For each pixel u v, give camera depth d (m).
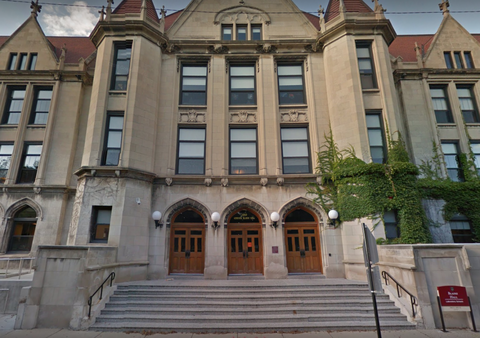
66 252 9.66
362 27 16.23
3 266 15.31
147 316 9.44
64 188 16.61
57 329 8.98
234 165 15.65
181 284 11.38
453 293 8.91
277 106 16.27
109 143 14.61
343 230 13.88
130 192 13.41
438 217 15.12
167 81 16.58
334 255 13.91
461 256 9.49
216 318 9.28
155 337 8.46
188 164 15.59
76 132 17.88
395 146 14.34
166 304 10.15
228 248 14.48
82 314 9.09
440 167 16.31
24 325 9.04
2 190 16.41
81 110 18.38
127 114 14.55
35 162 17.38
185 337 8.48
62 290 9.39
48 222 16.14
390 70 15.98
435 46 18.86
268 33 17.77
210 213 14.40
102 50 15.92
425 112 17.41
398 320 9.29
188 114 16.12
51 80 18.33
